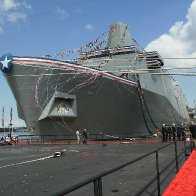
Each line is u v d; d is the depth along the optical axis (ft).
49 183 30.17
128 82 103.35
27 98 89.51
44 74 88.28
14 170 40.57
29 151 73.05
